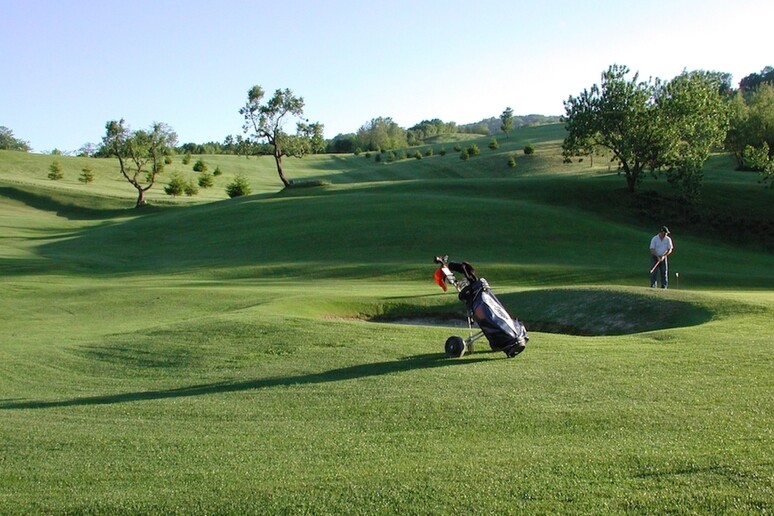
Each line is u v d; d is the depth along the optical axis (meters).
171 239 50.25
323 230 46.22
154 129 86.62
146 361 14.04
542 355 11.48
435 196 57.38
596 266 34.16
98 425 8.70
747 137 80.44
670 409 7.63
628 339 12.72
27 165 109.56
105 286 28.34
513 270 32.06
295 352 13.68
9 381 12.88
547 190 59.25
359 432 7.67
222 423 8.50
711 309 15.61
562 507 5.11
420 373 10.64
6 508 5.77
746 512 4.90
